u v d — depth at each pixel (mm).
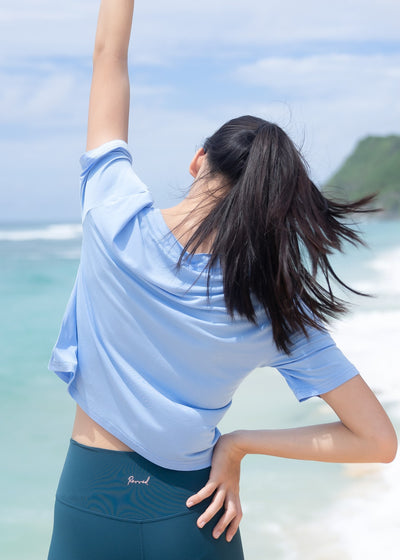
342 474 4691
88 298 1611
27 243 46000
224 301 1532
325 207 1579
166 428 1560
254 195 1486
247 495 4336
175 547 1576
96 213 1583
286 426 5707
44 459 5316
